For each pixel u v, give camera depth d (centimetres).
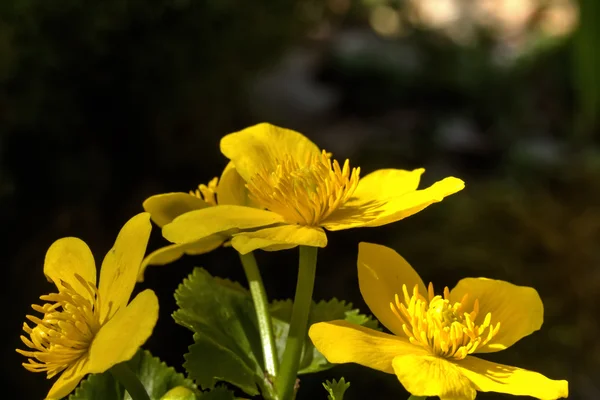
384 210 29
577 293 66
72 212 67
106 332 26
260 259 71
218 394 28
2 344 58
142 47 65
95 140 70
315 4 83
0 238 62
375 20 139
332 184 29
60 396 27
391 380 60
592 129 99
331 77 121
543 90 114
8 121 62
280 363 30
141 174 73
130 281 27
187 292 30
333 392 28
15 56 60
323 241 28
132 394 28
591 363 61
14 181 63
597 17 78
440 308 28
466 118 114
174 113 70
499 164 101
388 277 29
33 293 61
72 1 60
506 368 28
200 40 67
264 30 73
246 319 30
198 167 77
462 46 122
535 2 141
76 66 63
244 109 86
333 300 31
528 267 69
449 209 77
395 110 117
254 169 30
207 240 30
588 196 79
